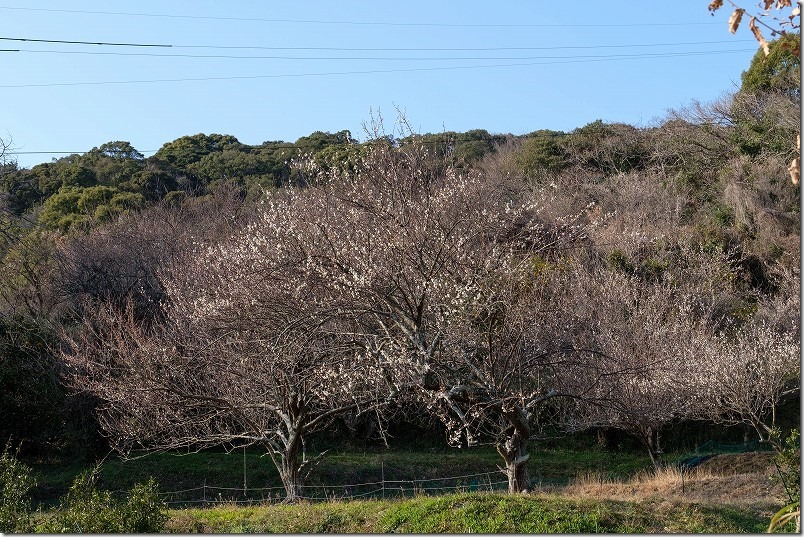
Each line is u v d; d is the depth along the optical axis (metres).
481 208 12.59
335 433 21.75
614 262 21.91
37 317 19.39
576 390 14.20
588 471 18.66
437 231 11.23
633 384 14.98
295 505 11.40
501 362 11.24
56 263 22.45
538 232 13.38
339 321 12.18
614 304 17.58
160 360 12.98
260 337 11.83
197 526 10.04
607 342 15.13
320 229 11.62
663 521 9.02
